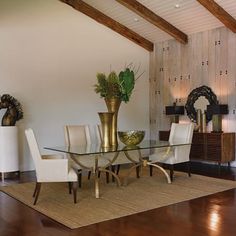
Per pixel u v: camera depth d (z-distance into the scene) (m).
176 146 5.63
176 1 6.69
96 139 7.09
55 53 7.31
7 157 6.14
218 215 3.81
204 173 6.43
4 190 5.16
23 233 3.32
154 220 3.67
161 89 8.70
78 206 4.24
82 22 7.71
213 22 7.23
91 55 7.86
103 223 3.59
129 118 8.59
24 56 6.88
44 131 7.18
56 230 3.40
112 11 7.66
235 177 6.02
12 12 6.71
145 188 5.19
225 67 7.23
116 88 5.18
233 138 7.04
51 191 5.04
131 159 5.83
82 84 7.73
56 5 7.31
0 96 6.57
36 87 7.05
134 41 8.55
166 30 7.65
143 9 7.12
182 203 4.34
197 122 7.61
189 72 7.99
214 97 7.42
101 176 6.19
